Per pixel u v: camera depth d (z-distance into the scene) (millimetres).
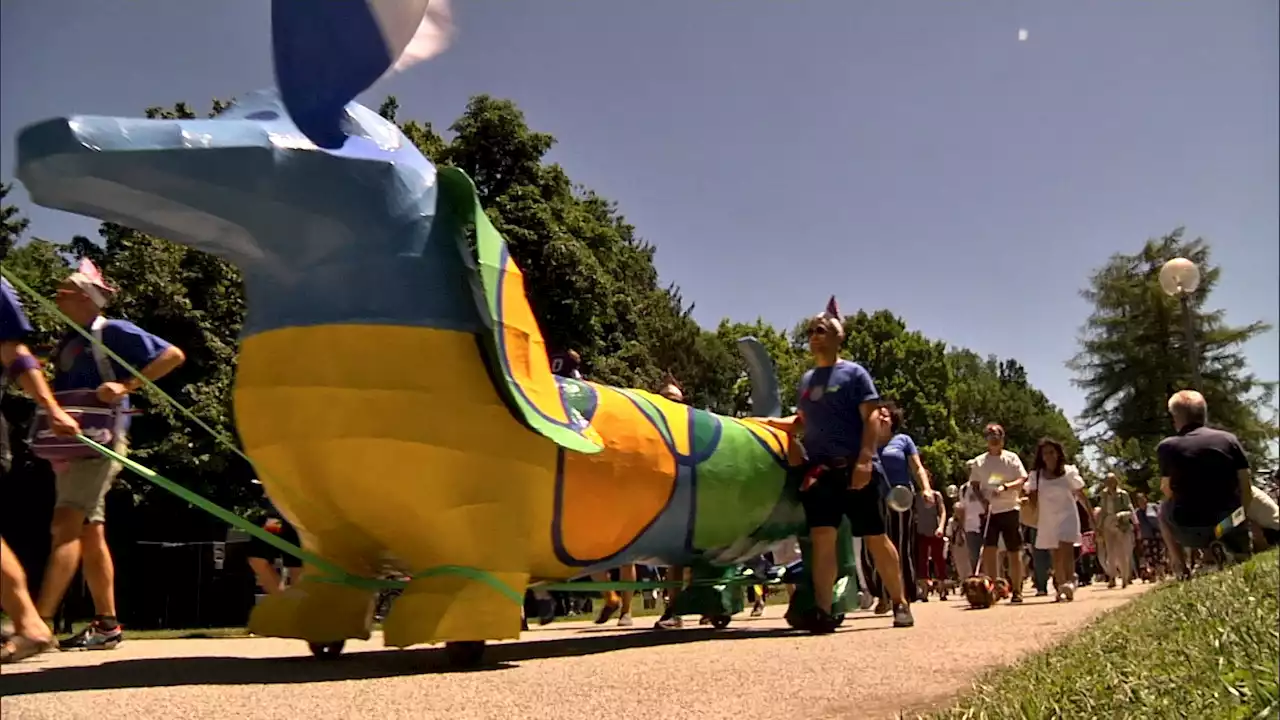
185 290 6570
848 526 6625
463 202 4367
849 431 6332
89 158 3545
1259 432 36125
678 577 7113
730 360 34438
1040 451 10164
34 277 6172
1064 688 3277
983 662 4434
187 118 4184
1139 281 38250
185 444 8648
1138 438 37438
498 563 4391
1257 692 3021
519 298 4535
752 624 7387
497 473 4359
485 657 4832
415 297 4188
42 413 4676
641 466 5211
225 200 3822
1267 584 5344
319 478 4184
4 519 6121
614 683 3809
